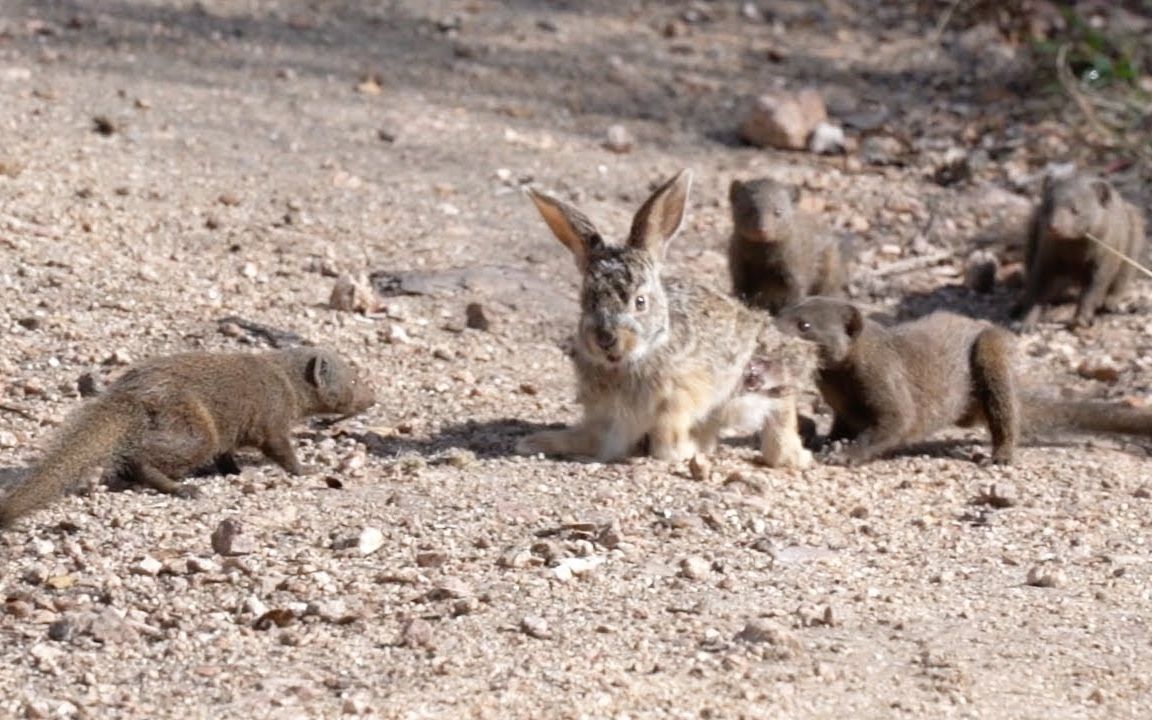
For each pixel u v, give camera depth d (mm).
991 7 26109
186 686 9242
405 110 22000
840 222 19875
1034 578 11047
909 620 10344
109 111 20484
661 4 26875
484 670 9438
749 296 17781
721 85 23828
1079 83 23188
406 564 10867
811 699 9203
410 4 25828
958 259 19281
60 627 9750
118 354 14258
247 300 15969
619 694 9164
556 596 10445
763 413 13445
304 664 9508
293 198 18812
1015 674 9641
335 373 12914
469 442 13578
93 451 11625
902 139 22188
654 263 13070
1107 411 14422
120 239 16891
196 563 10641
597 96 23172
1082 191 17438
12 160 18297
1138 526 12328
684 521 11711
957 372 14250
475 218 18984
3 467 12281
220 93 21750
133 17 23953
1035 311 17797
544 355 15742
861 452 13805
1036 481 13383
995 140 22281
